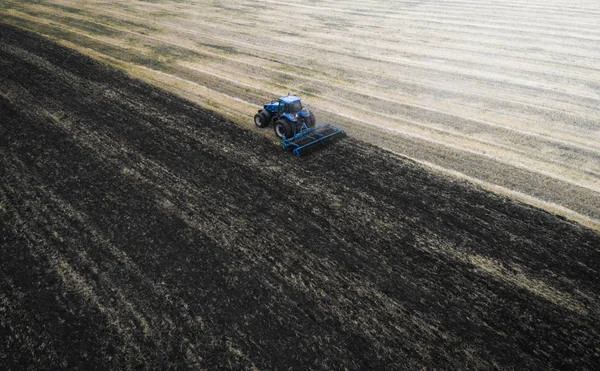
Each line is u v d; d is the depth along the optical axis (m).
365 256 9.14
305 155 13.48
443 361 6.89
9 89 17.02
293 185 11.74
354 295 8.12
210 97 18.06
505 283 8.52
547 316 7.77
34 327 7.27
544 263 9.10
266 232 9.77
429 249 9.42
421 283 8.45
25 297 7.82
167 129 14.72
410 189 11.84
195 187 11.41
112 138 13.78
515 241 9.78
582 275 8.79
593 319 7.73
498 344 7.21
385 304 7.94
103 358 6.79
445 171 12.95
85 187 11.13
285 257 9.03
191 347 7.00
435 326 7.51
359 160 13.38
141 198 10.80
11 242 9.12
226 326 7.40
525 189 12.09
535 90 20.03
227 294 8.05
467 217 10.65
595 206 11.34
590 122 16.69
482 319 7.68
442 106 18.19
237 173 12.20
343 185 11.89
